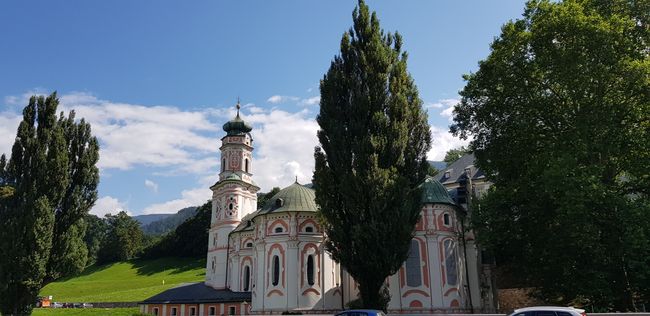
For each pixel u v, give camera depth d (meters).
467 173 63.22
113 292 102.31
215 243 73.38
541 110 39.44
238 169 76.06
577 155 35.75
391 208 37.97
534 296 43.44
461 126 44.66
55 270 41.81
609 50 34.84
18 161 42.81
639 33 36.78
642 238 31.27
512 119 40.59
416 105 42.41
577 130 36.44
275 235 51.47
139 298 89.00
